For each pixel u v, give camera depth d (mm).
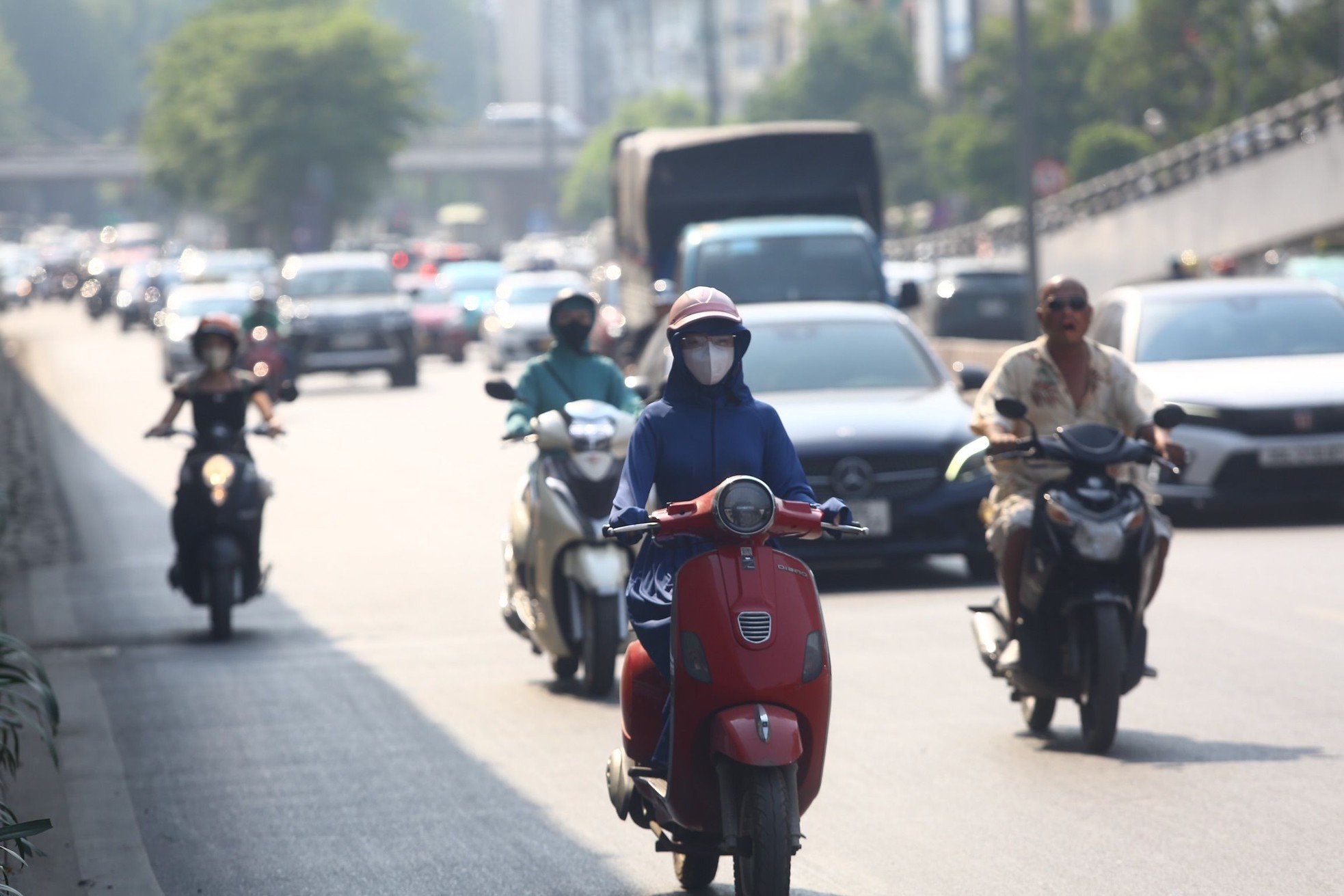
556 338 33031
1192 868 20141
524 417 32312
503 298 137125
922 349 44781
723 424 18531
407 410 95125
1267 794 23062
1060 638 25750
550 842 22031
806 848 21422
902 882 20016
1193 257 64312
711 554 17391
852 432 40531
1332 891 19234
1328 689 28953
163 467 70500
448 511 56562
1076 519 24922
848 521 17875
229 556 36656
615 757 19500
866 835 21891
